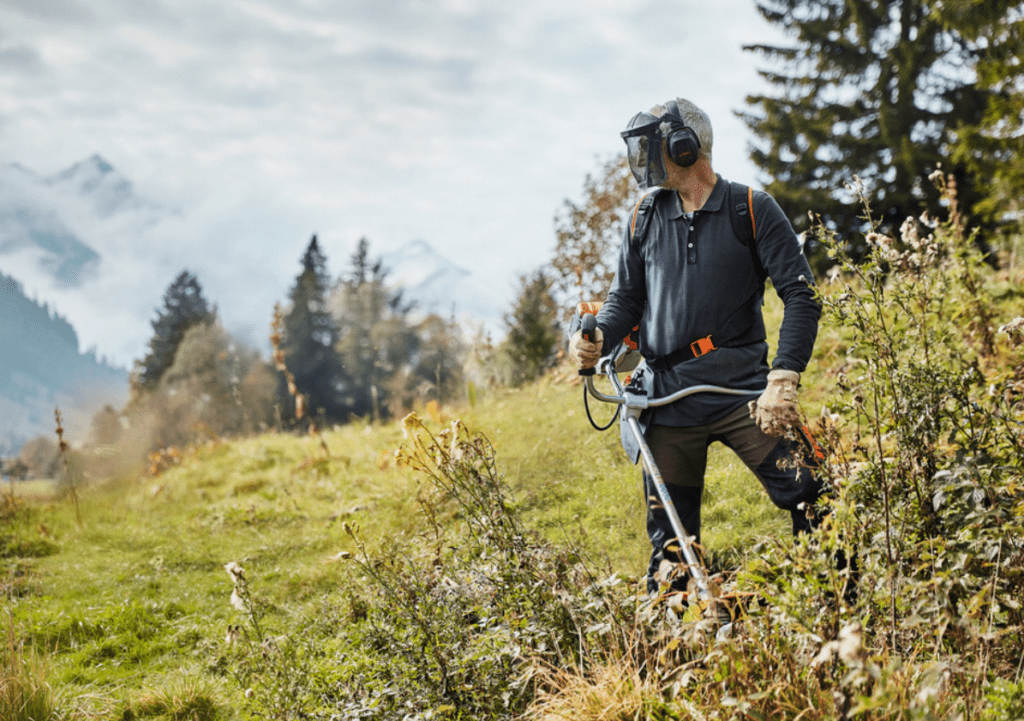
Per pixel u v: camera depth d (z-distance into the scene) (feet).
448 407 28.37
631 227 9.12
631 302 9.26
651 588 8.67
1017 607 6.80
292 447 31.17
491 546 9.77
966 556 6.83
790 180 74.54
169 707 11.43
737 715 6.17
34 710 11.03
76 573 18.74
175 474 30.30
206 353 116.16
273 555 18.16
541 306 44.93
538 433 19.25
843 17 75.66
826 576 6.82
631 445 8.92
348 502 20.77
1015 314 15.99
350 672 10.09
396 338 203.92
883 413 8.73
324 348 197.16
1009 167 46.26
